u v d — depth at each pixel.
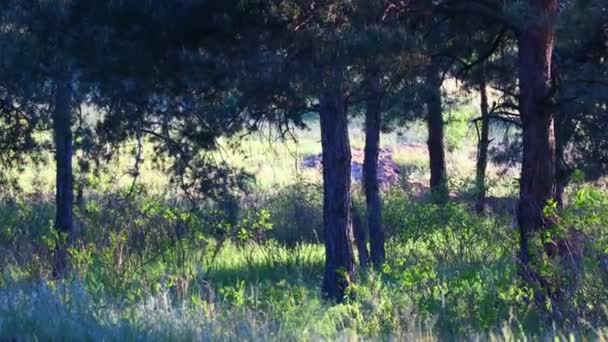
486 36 30.92
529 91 28.25
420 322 22.44
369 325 23.08
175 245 35.25
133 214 36.91
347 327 23.70
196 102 31.41
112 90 28.53
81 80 28.41
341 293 31.94
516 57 37.75
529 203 27.91
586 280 22.39
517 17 25.61
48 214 45.16
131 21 25.58
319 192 50.66
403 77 27.16
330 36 23.72
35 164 42.62
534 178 28.11
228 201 40.09
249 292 31.38
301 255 42.72
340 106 32.16
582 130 41.59
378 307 23.77
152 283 29.05
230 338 20.70
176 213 37.47
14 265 34.62
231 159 52.28
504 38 32.56
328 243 32.44
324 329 24.11
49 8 26.02
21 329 20.61
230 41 24.86
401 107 34.25
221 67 24.44
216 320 22.59
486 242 35.72
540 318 22.16
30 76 28.42
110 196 40.88
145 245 35.03
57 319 21.27
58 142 37.41
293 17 24.25
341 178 32.38
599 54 33.16
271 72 23.98
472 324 22.45
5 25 27.31
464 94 46.22
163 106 35.78
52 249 33.75
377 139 39.44
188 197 40.03
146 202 38.56
